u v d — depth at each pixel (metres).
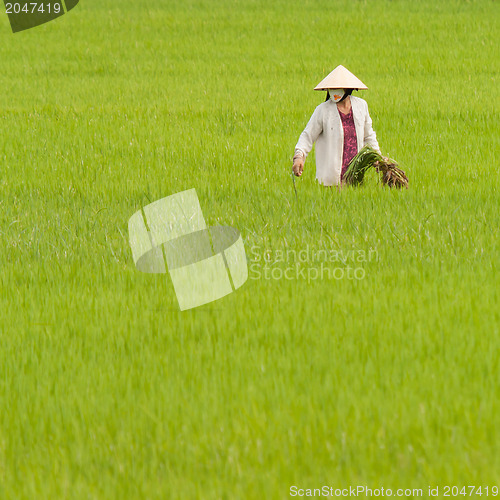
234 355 18.69
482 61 84.12
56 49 92.88
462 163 42.78
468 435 14.83
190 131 53.28
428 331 19.56
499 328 19.86
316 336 19.72
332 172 34.34
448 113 57.81
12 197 36.97
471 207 32.97
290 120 56.66
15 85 74.31
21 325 21.25
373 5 115.12
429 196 34.47
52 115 59.19
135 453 14.78
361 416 15.46
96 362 18.80
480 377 17.12
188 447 14.78
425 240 28.14
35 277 25.59
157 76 78.88
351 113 34.09
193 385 17.00
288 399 16.31
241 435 15.08
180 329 20.50
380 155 34.12
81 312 22.11
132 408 16.28
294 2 118.06
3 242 29.45
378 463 14.20
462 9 112.00
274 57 87.81
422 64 82.88
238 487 13.60
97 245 28.89
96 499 13.47
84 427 15.64
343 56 87.69
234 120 56.47
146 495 13.62
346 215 31.19
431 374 17.22
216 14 111.38
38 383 17.47
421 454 14.52
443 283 23.52
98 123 55.91
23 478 14.16
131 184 38.91
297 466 14.20
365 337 19.56
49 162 44.31
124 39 98.25
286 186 37.41
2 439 15.34
